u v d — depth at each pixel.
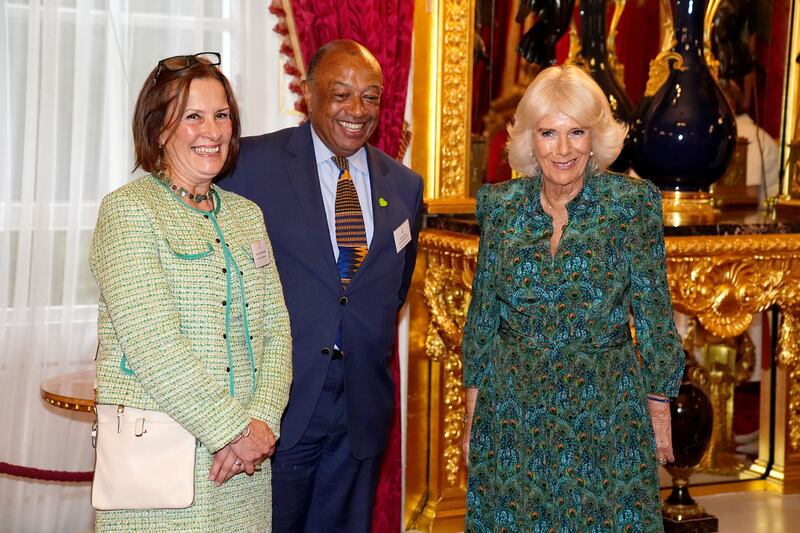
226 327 2.27
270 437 2.27
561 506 2.40
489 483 2.48
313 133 2.94
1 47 3.41
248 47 3.70
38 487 3.61
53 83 3.47
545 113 2.36
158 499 2.14
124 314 2.13
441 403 4.03
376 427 2.88
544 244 2.42
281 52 3.64
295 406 2.76
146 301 2.14
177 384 2.12
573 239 2.39
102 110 3.58
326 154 2.92
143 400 2.17
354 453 2.83
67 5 3.49
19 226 3.49
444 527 4.07
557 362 2.40
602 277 2.38
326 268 2.79
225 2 3.69
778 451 4.57
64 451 3.63
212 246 2.28
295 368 2.76
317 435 2.81
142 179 2.31
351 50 2.86
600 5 4.11
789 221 3.82
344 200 2.89
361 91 2.82
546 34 4.15
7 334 3.51
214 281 2.26
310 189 2.84
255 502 2.35
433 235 3.75
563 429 2.39
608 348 2.40
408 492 4.16
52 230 3.55
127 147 3.61
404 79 3.80
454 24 3.97
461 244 3.55
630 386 2.42
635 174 4.40
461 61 4.00
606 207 2.40
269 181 2.83
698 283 3.66
